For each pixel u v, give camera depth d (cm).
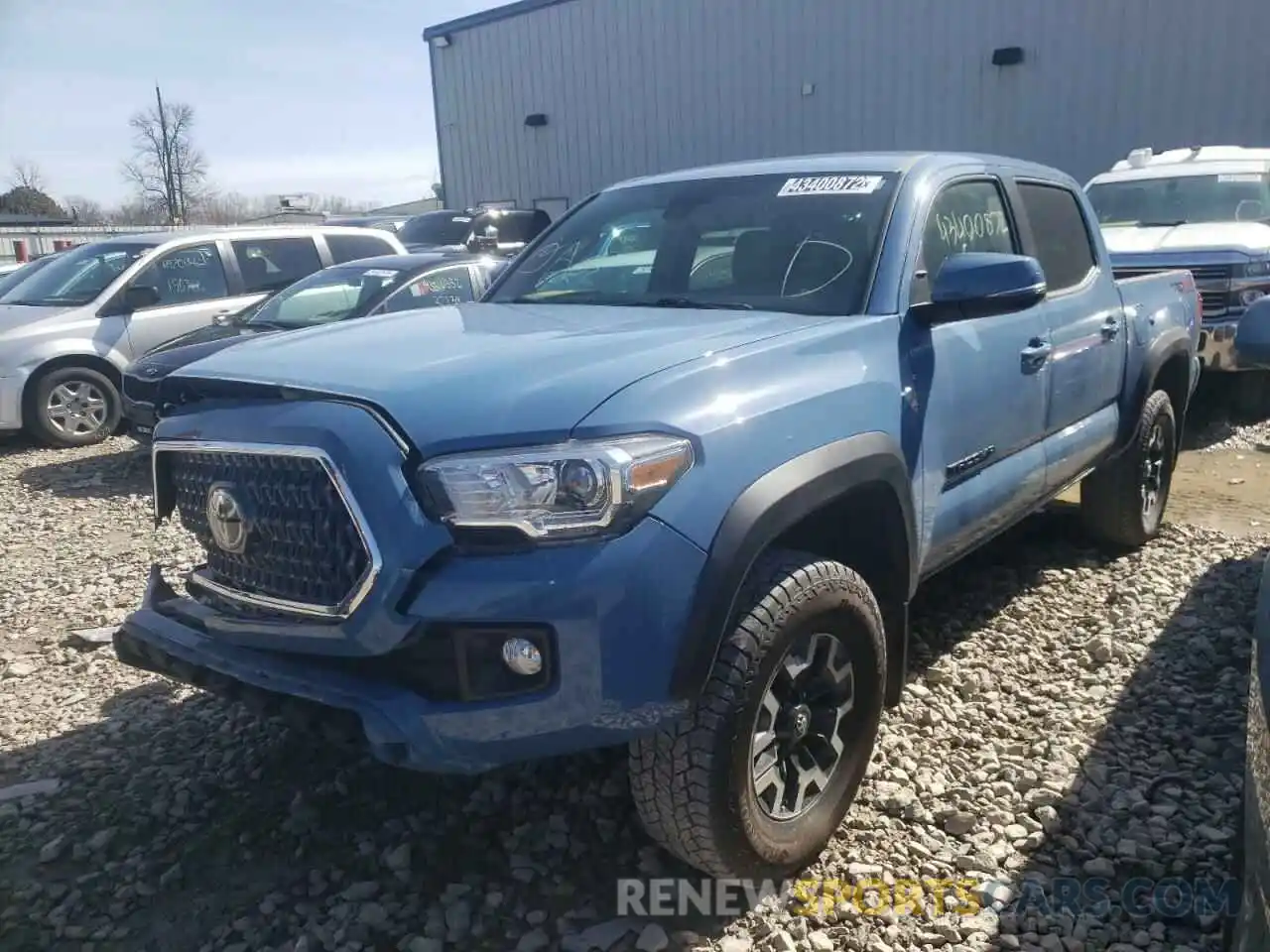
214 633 275
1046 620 452
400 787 334
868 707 297
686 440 244
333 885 290
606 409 239
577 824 311
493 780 334
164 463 300
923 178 366
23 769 357
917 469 320
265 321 800
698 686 241
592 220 422
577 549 231
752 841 262
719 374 262
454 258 826
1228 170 988
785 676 270
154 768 352
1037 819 312
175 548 622
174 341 820
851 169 377
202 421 276
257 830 315
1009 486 385
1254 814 185
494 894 281
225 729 376
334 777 341
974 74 1609
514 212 1772
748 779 257
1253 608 456
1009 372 375
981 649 423
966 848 297
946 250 365
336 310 792
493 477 232
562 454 232
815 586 266
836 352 296
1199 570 507
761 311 333
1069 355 423
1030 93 1565
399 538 235
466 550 235
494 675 237
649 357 264
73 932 273
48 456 918
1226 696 379
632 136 2058
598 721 232
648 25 1984
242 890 289
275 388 261
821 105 1791
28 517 717
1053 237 447
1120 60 1477
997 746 350
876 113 1723
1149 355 500
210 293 1002
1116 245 901
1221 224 929
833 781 292
